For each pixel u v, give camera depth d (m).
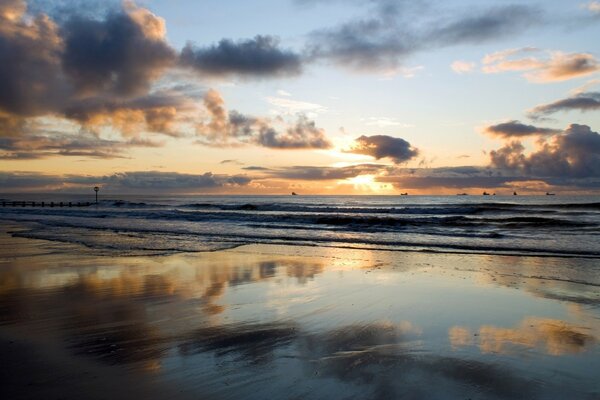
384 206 68.12
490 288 9.59
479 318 7.13
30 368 4.87
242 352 5.43
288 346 5.68
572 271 11.88
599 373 4.82
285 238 21.45
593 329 6.55
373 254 15.55
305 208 57.91
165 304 8.05
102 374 4.71
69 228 26.98
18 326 6.57
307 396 4.17
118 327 6.53
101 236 21.67
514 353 5.46
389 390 4.32
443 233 23.38
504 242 18.92
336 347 5.66
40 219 38.12
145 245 17.80
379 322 6.88
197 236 22.11
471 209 49.16
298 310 7.64
